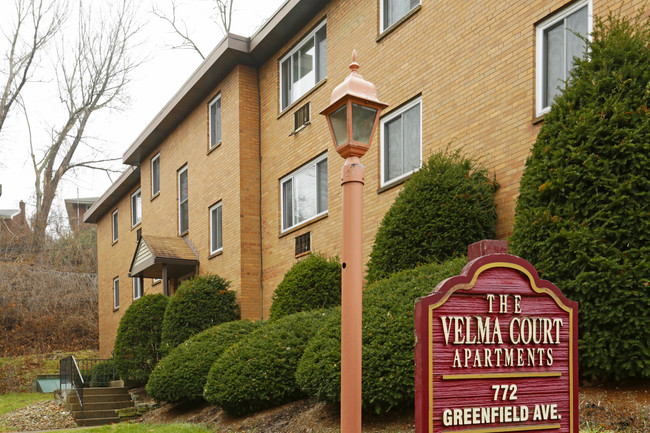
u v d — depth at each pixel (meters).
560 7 7.86
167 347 13.95
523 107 8.23
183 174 19.06
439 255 7.93
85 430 8.91
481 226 8.12
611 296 5.37
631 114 5.66
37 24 33.50
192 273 17.92
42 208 35.88
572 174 5.78
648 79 5.75
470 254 4.48
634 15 6.95
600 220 5.59
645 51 5.92
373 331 6.34
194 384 10.45
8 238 36.09
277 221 14.23
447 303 4.04
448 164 8.50
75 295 31.64
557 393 4.25
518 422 4.11
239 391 8.38
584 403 5.60
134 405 15.13
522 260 4.27
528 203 6.30
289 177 14.11
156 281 20.39
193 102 17.73
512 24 8.53
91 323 31.12
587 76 6.15
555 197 5.99
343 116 4.54
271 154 14.73
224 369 8.79
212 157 16.62
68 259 35.56
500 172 8.53
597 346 5.42
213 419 9.30
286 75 14.59
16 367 25.19
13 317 29.86
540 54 8.17
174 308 14.25
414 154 10.43
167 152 20.08
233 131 15.39
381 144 11.16
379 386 6.05
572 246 5.58
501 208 8.43
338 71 12.42
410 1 10.84
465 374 4.01
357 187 4.42
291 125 13.95
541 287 4.30
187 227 18.64
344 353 4.23
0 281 29.77
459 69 9.44
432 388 3.90
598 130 5.70
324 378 6.74
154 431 8.31
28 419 14.73
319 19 13.23
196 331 14.05
